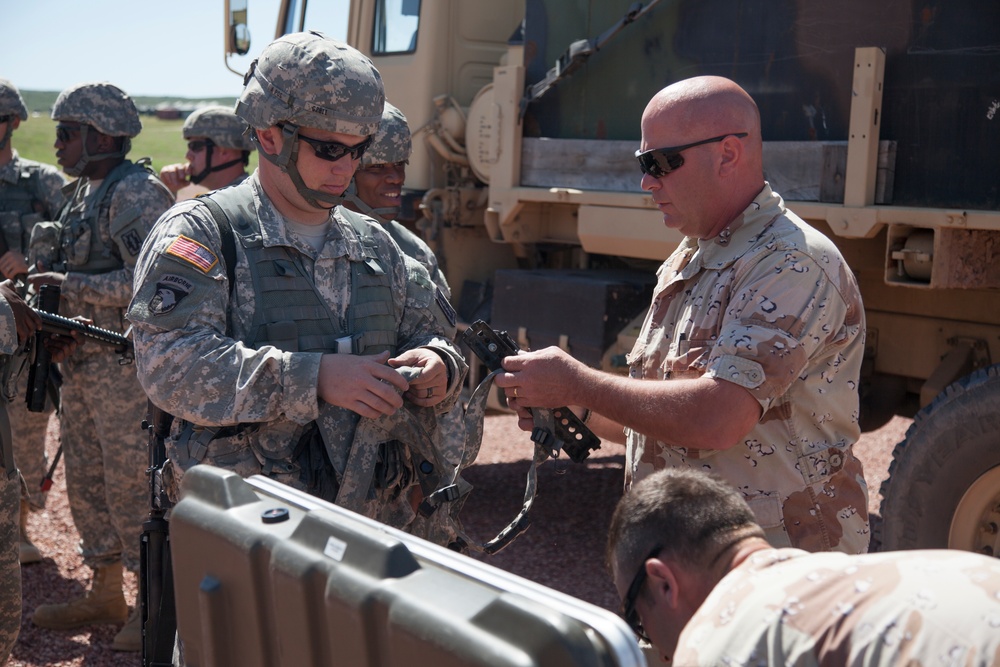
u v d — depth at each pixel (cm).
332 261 199
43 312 290
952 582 111
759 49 327
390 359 192
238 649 136
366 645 115
